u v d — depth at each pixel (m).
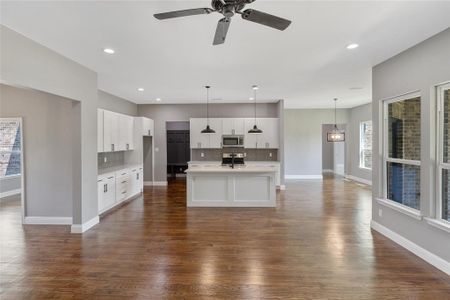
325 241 3.80
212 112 8.54
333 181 9.34
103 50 3.52
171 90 6.30
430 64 3.06
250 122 8.21
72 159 4.16
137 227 4.45
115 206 5.90
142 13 2.55
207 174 5.88
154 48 3.47
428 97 3.10
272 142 8.18
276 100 7.99
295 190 7.70
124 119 6.78
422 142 3.19
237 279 2.78
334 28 2.87
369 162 8.87
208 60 3.99
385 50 3.51
